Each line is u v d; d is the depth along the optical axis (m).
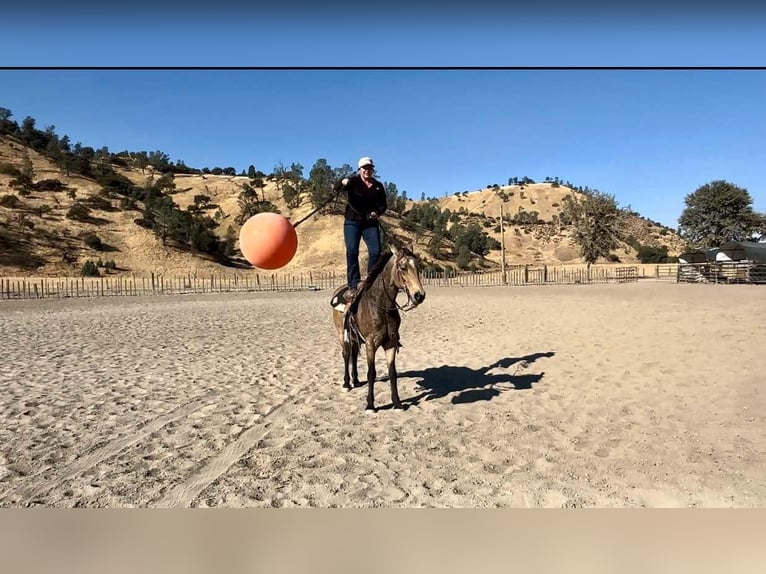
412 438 6.57
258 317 20.69
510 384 9.07
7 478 5.57
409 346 13.23
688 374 9.17
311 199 82.06
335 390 9.04
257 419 7.48
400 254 7.09
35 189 72.94
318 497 5.04
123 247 62.97
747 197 77.31
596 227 58.25
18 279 47.78
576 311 19.61
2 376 10.22
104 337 15.37
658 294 26.75
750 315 16.06
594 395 8.21
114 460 6.03
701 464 5.55
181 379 9.93
